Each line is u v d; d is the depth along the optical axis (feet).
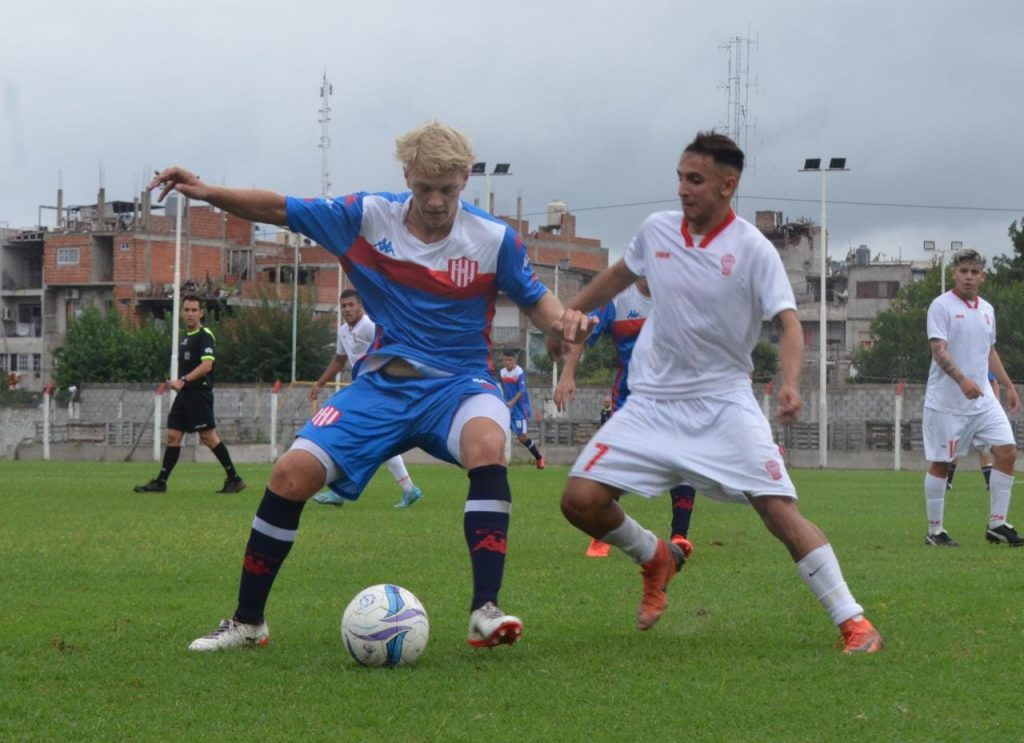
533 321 24.44
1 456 151.84
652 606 24.57
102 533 43.96
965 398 42.65
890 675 20.01
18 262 321.32
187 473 92.27
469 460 22.81
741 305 23.04
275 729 16.90
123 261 304.50
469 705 18.13
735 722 17.13
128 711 17.92
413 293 23.45
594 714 17.58
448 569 34.63
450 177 22.47
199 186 22.79
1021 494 76.79
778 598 28.91
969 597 28.43
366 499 64.28
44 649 22.56
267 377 253.85
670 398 23.58
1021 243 240.53
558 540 43.04
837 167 149.69
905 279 291.58
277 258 339.16
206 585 31.48
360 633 20.72
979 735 16.43
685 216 23.27
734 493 23.11
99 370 256.52
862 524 51.88
